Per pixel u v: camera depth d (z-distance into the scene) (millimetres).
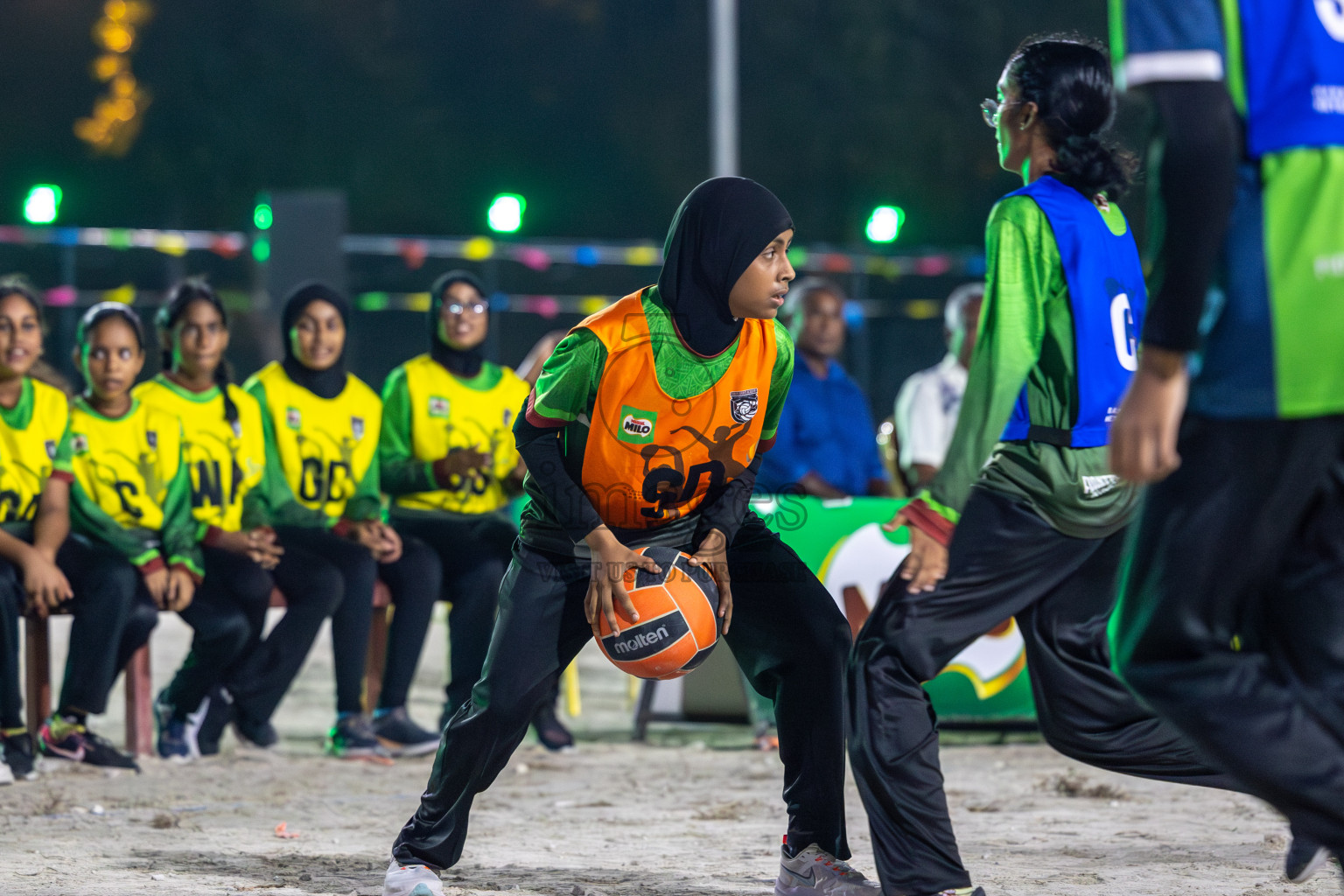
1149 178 3891
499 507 11875
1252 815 8203
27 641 10484
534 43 50094
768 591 5980
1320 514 4094
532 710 5941
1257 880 6355
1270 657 4234
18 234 26766
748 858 7102
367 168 49031
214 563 10672
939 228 47250
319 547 11031
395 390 11656
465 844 7512
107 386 10469
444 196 49688
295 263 23688
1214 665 4047
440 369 11734
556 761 10734
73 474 10219
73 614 10109
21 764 9672
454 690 11125
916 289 33562
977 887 5285
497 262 35312
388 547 11094
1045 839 7469
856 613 11336
